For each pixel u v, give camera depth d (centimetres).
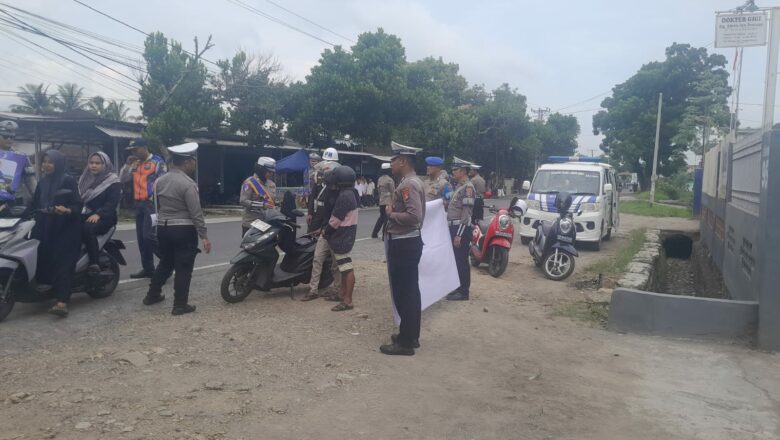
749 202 814
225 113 2600
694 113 3656
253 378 466
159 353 511
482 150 5450
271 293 768
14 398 402
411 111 3272
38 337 551
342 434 378
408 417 409
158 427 373
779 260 590
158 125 2214
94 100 4975
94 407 398
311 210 788
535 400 451
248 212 793
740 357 573
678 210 3025
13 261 582
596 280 966
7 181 660
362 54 3162
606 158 5597
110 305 675
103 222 672
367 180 3259
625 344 612
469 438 382
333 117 3066
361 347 559
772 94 772
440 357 546
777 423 421
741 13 928
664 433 400
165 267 675
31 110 4541
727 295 964
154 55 2484
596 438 389
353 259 1095
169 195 634
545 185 1473
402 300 543
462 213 782
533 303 794
